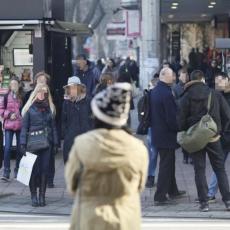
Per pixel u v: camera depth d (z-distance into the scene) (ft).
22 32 140.15
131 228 45.80
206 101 88.07
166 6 242.99
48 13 138.10
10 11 133.49
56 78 144.87
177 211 91.35
